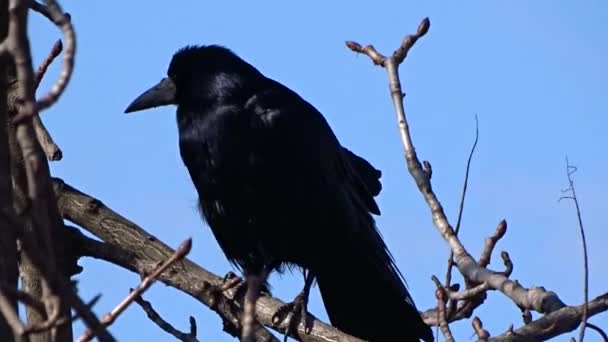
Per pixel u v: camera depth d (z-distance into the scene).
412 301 12.48
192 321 7.94
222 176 12.59
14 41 4.62
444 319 7.32
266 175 12.52
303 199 12.59
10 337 5.50
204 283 10.45
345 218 12.70
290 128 12.60
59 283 4.48
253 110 12.64
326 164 12.77
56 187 11.11
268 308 10.67
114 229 10.78
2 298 4.59
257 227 12.73
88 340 4.85
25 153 4.64
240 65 13.15
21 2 4.56
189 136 12.83
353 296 12.71
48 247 4.54
